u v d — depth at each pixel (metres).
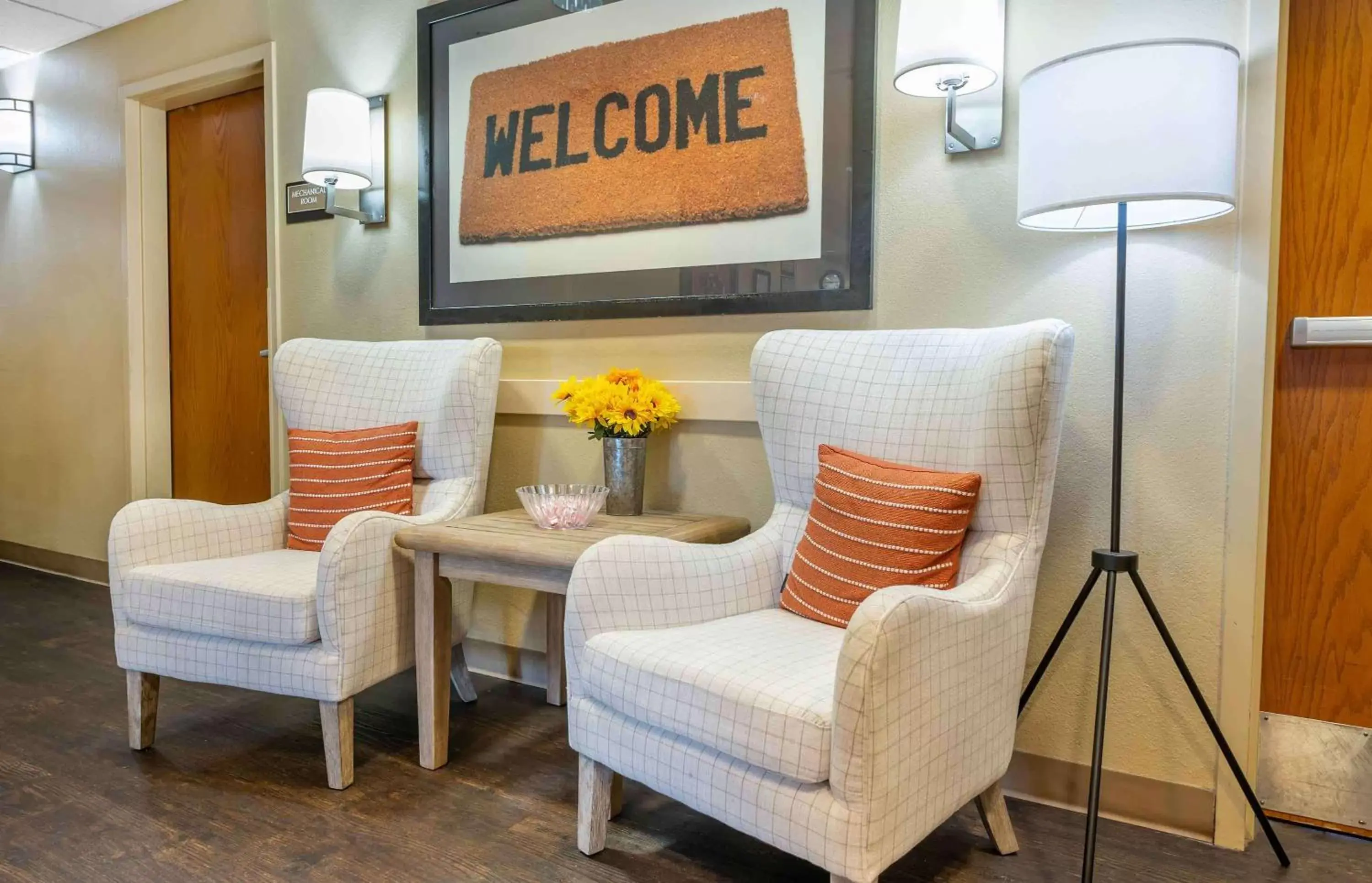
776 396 1.93
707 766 1.40
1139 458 1.81
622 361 2.42
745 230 2.21
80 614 3.37
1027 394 1.57
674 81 2.30
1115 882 1.59
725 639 1.56
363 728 2.27
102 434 3.81
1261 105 1.67
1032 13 1.87
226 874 1.58
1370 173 1.73
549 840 1.72
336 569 1.85
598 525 2.04
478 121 2.62
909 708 1.29
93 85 3.72
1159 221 1.69
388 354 2.51
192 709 2.40
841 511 1.70
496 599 2.66
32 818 1.79
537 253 2.54
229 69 3.23
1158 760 1.80
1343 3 1.74
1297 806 1.83
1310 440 1.80
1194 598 1.76
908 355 1.82
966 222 1.96
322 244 3.01
